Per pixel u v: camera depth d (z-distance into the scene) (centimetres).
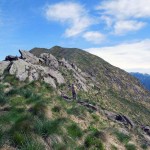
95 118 2745
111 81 13462
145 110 10756
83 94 4941
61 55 16575
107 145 2167
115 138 2448
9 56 4256
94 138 2139
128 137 2645
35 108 2070
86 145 1984
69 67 6419
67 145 1769
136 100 12356
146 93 14488
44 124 1788
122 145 2386
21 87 2961
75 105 2942
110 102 6378
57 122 1939
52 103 2598
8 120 1750
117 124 3138
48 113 2130
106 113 3466
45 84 3478
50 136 1739
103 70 14738
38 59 5084
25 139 1545
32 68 3772
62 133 1875
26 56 4806
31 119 1775
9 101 2222
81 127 2316
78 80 5562
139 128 3662
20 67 3584
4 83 3002
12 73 3384
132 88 14100
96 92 6078
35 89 3098
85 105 3294
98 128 2527
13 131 1584
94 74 13450
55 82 4159
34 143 1524
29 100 2353
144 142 2931
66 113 2416
